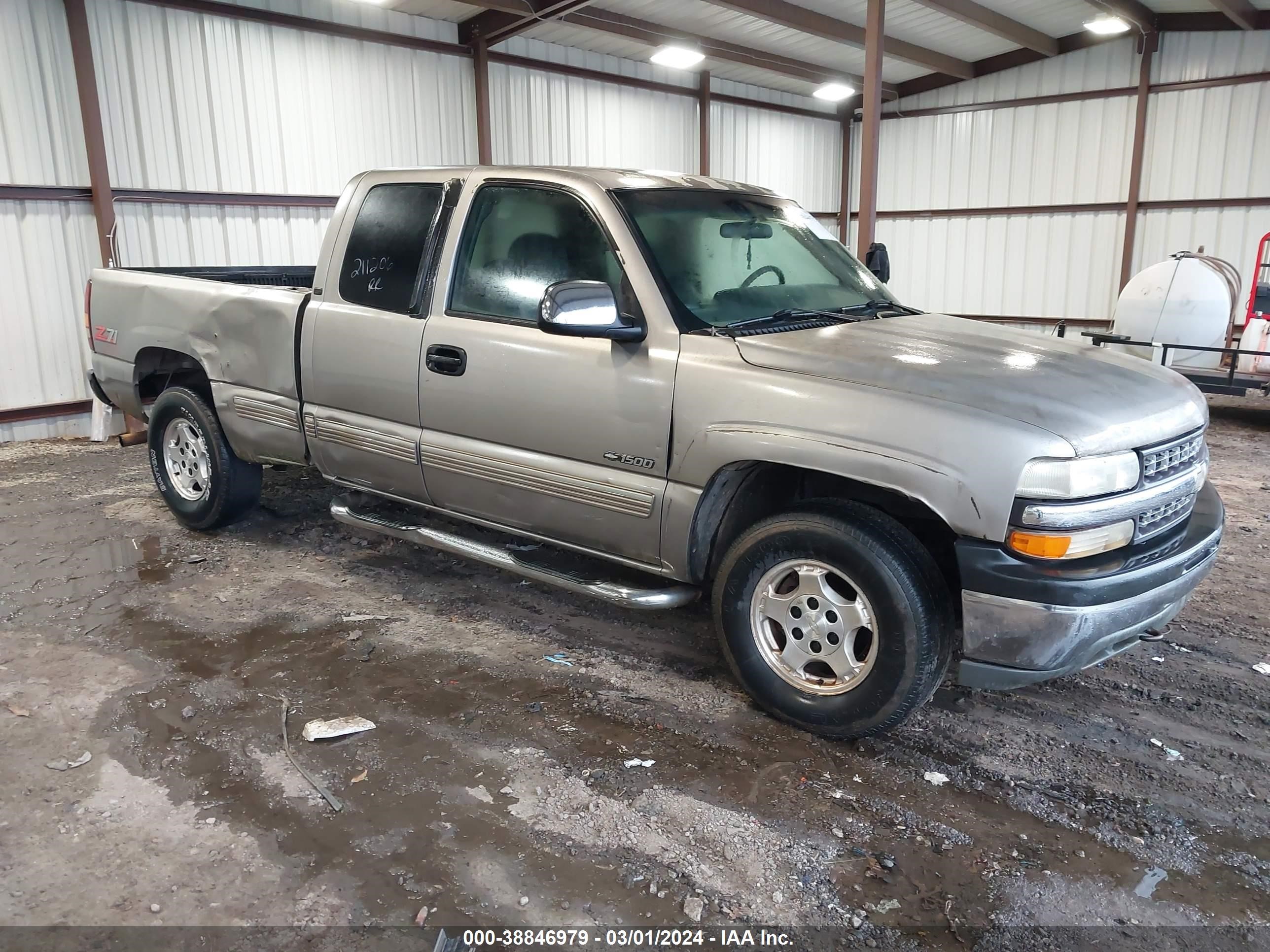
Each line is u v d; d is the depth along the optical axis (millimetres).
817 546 2969
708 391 3092
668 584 3885
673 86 15078
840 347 3164
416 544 4297
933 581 2885
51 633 3980
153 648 3834
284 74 10164
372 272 4094
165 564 4852
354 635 3965
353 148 10922
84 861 2490
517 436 3598
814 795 2824
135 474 7051
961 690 3521
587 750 3070
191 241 9664
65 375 8852
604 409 3328
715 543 3340
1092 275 15961
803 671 3145
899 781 2910
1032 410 2723
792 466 3086
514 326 3605
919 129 17734
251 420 4656
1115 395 2922
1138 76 14812
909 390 2838
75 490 6500
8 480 6836
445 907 2324
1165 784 2902
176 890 2379
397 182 4105
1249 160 13969
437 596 4422
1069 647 2693
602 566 3951
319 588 4520
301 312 4332
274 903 2334
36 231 8508
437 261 3875
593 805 2760
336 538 5254
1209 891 2418
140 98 9039
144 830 2625
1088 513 2643
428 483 3986
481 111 12078
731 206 3855
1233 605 4406
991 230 17109
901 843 2602
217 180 9750
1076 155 15797
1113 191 15461
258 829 2635
